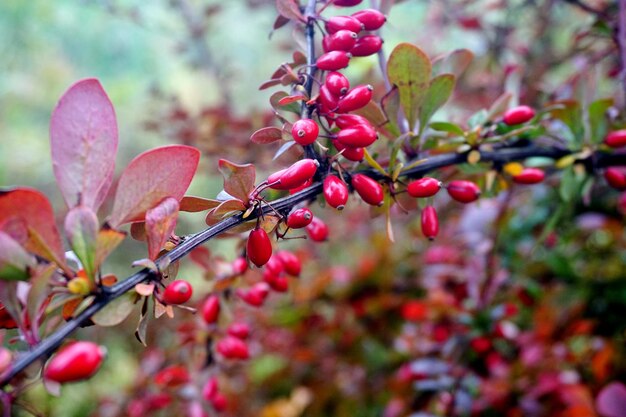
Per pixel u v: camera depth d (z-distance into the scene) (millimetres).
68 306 219
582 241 514
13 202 208
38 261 215
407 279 556
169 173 226
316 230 277
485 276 419
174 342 431
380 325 543
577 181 314
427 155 293
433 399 419
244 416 578
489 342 382
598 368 407
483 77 548
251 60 980
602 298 460
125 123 1057
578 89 317
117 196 223
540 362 415
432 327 448
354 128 242
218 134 477
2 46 1223
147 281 223
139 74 1281
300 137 232
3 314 224
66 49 1275
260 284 307
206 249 296
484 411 412
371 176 260
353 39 245
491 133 302
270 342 520
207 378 335
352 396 536
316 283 506
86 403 649
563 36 646
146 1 694
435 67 302
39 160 1069
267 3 556
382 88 377
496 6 531
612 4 406
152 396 404
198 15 655
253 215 236
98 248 215
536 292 418
